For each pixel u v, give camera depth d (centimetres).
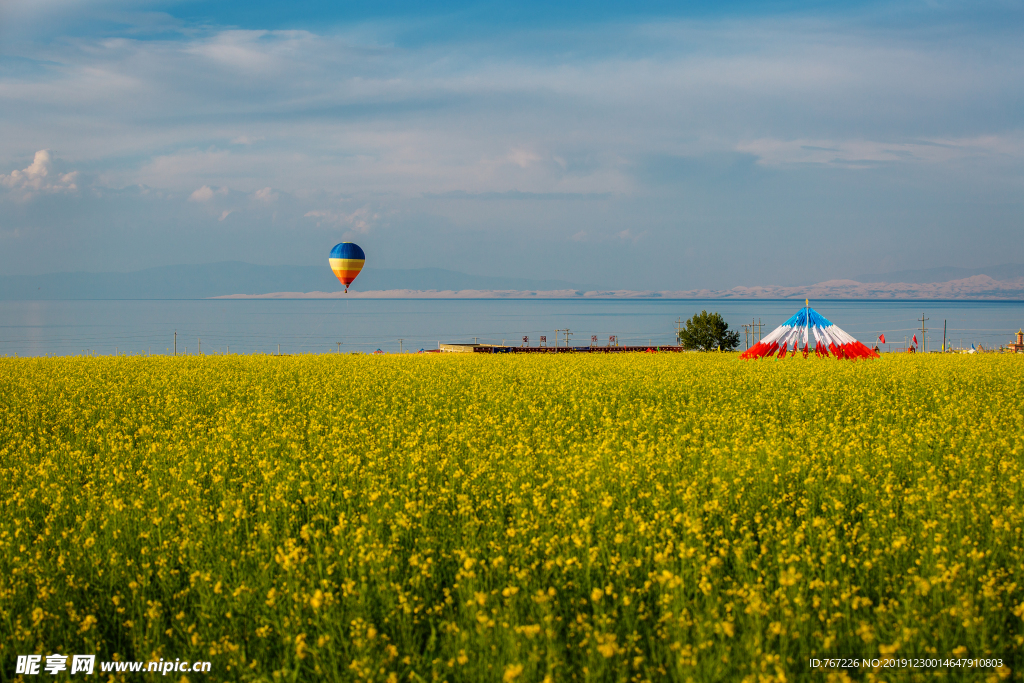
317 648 496
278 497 812
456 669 485
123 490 927
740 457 990
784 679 415
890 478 888
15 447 1241
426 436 1275
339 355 3872
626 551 652
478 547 683
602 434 1298
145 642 519
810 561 588
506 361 3281
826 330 3394
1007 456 1052
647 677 468
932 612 529
